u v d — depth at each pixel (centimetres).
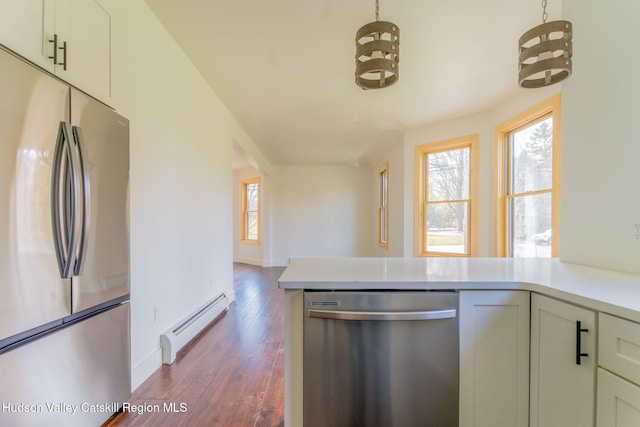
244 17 204
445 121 400
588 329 96
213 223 330
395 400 119
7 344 108
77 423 136
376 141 505
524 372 119
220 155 346
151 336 207
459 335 120
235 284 516
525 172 313
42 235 118
